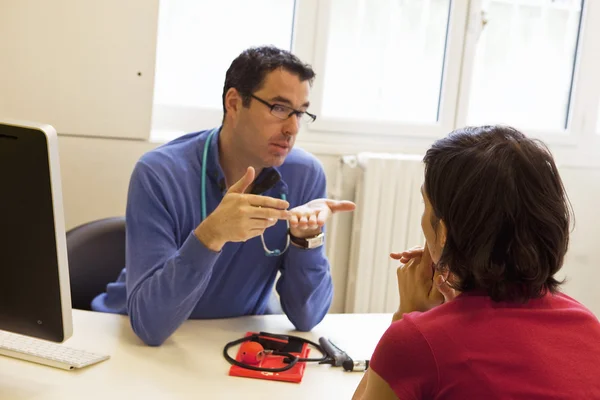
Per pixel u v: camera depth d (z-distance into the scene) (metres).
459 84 2.92
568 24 3.03
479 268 0.99
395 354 1.00
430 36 2.88
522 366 0.96
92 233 2.04
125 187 2.41
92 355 1.43
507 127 1.05
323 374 1.45
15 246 1.17
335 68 2.78
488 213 0.98
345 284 2.82
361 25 2.78
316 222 1.62
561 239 1.01
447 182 1.01
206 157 1.73
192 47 2.57
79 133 2.32
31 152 1.12
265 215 1.40
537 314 1.01
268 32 2.65
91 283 2.03
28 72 2.25
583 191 3.12
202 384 1.36
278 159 1.70
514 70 3.02
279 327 1.73
